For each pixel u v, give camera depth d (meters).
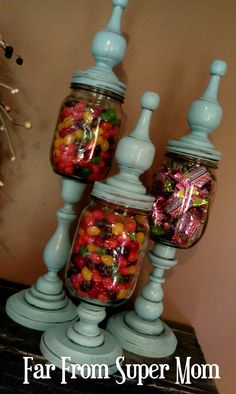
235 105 0.97
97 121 0.78
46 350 0.75
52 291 0.89
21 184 1.00
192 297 1.04
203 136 0.82
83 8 0.93
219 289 1.04
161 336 0.88
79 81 0.78
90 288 0.72
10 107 0.96
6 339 0.78
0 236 1.02
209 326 1.05
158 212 0.82
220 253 1.02
